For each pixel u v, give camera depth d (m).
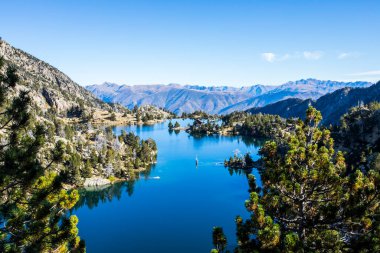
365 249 15.98
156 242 96.19
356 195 17.97
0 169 13.35
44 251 15.33
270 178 20.81
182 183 161.50
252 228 18.09
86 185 150.88
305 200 20.02
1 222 13.98
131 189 151.25
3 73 14.00
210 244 94.62
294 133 23.38
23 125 14.65
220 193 145.12
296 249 15.65
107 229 106.06
